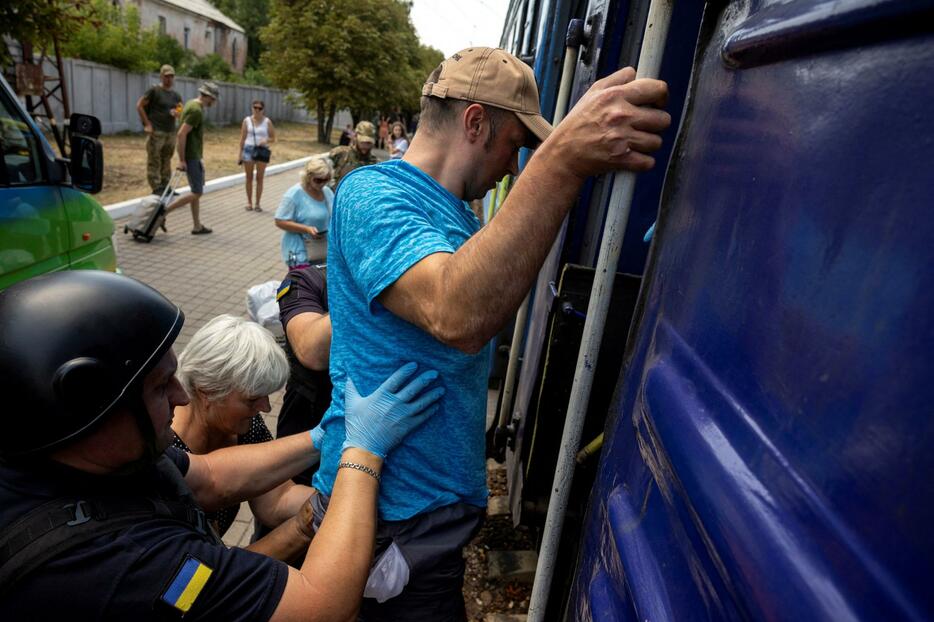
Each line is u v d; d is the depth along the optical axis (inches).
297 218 183.0
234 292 253.0
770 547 20.6
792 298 22.9
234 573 38.5
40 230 120.7
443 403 50.3
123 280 40.3
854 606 17.5
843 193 21.0
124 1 1211.9
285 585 40.3
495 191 158.2
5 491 35.4
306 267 90.5
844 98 21.5
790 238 23.7
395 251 42.0
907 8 18.4
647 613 28.5
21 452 35.0
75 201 135.8
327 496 57.0
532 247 38.0
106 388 35.6
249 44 1988.2
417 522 52.2
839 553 18.3
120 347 36.7
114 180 461.7
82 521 35.1
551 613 70.3
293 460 66.8
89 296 37.1
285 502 72.3
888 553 16.9
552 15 108.2
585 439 74.8
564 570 71.6
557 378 74.7
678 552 27.7
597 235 75.7
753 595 20.9
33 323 35.2
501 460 127.6
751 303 25.7
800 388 21.5
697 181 33.2
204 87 351.3
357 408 48.6
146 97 357.1
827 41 22.6
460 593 59.0
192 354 64.1
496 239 38.0
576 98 82.5
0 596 32.7
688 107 35.4
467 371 50.5
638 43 67.1
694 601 25.5
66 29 328.8
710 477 24.8
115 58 812.6
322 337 79.6
